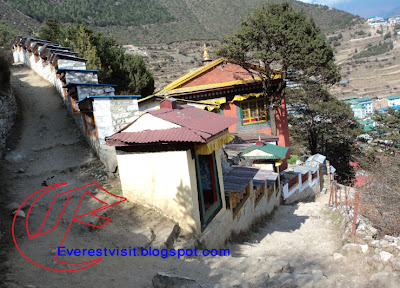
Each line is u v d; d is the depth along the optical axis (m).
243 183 10.91
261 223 13.36
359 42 169.12
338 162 35.34
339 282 5.80
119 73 23.36
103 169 11.17
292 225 13.37
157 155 8.20
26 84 20.77
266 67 18.78
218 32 145.12
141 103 15.70
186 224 7.99
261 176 13.48
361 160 32.34
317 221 13.62
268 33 17.23
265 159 15.65
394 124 32.91
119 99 11.52
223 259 7.37
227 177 11.72
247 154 15.47
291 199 18.62
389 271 5.95
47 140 13.48
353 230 9.09
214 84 21.48
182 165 7.84
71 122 15.08
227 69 21.98
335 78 18.56
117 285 5.36
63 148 12.87
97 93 13.95
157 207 8.49
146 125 8.42
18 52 28.78
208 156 9.23
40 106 16.98
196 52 120.12
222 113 22.23
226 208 10.01
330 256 7.93
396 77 124.38
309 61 17.28
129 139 8.16
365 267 6.42
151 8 161.12
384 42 156.62
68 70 14.45
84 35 21.64
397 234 10.05
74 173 11.02
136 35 132.38
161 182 8.27
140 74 25.45
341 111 33.38
